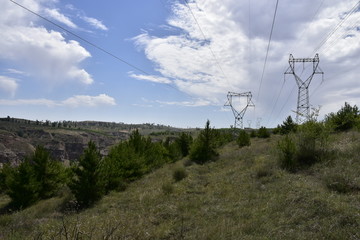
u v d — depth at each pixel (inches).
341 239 198.4
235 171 562.6
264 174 466.0
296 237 214.8
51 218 431.5
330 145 527.2
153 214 342.6
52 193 789.2
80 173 573.9
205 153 857.5
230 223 268.8
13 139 6122.1
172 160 1117.7
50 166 803.4
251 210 302.7
